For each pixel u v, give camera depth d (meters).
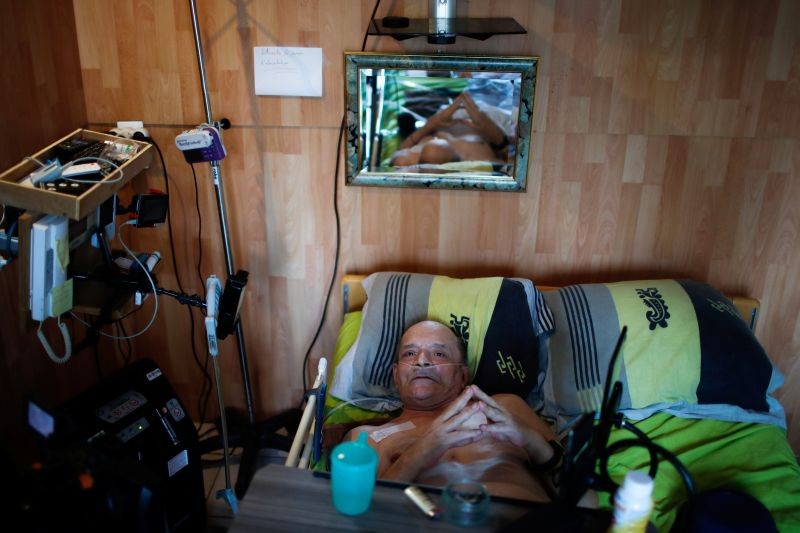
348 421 1.97
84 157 1.74
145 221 1.88
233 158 2.34
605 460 1.17
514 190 2.27
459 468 1.63
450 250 2.41
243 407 2.70
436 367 1.94
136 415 1.86
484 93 2.17
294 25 2.16
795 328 2.42
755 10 2.05
